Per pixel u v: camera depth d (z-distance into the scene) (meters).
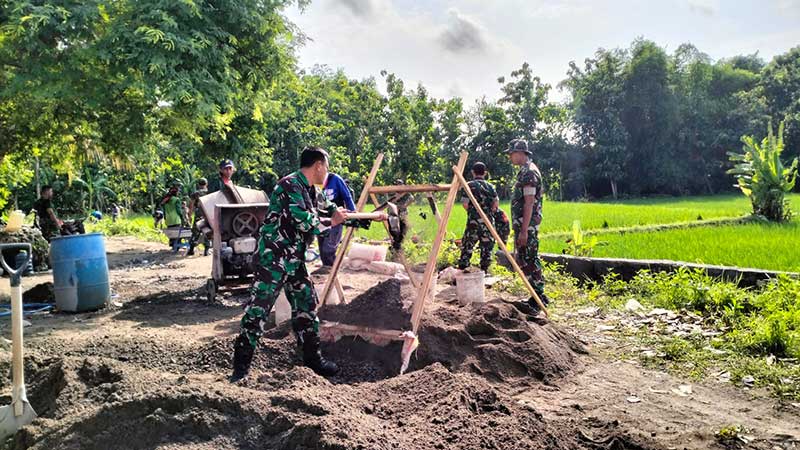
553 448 3.45
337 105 33.06
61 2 8.87
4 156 13.12
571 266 9.44
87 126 12.30
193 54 8.80
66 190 38.16
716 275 8.04
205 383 3.97
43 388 4.21
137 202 42.94
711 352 5.47
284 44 11.27
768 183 18.08
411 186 5.63
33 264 11.52
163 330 6.39
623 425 3.96
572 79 59.69
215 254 7.68
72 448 3.22
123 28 8.55
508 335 5.40
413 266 6.03
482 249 8.52
